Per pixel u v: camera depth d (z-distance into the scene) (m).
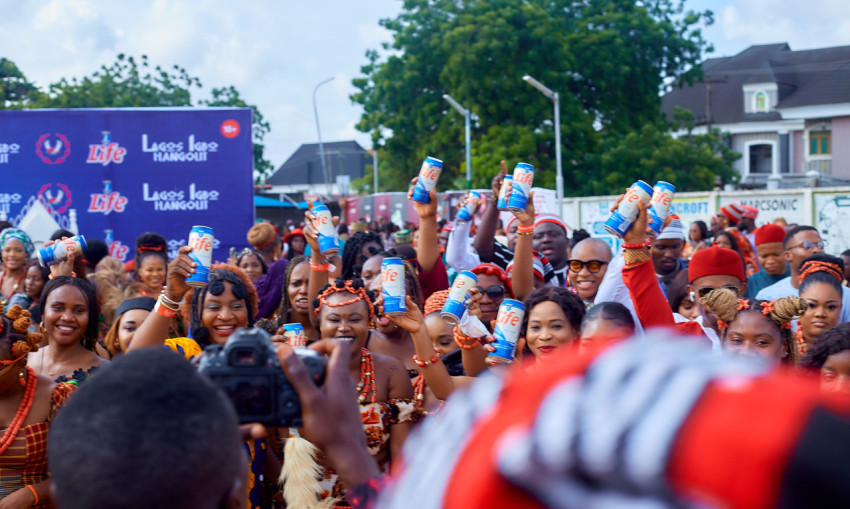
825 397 0.72
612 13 39.62
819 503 0.67
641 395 0.76
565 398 0.81
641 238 3.92
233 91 49.03
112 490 1.34
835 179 39.91
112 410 1.39
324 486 3.38
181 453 1.37
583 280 5.72
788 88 55.69
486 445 0.84
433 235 6.00
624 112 39.75
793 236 6.95
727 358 0.81
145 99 43.78
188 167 11.34
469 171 33.72
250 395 1.79
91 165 11.25
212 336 4.51
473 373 4.06
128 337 5.07
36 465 3.65
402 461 1.06
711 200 22.05
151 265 6.71
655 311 3.89
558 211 24.84
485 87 35.84
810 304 5.12
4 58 38.28
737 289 5.20
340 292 4.02
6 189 11.17
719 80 52.75
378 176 59.06
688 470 0.71
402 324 3.78
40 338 3.57
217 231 11.37
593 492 0.75
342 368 1.81
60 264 5.46
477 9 36.75
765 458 0.68
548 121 36.84
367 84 41.03
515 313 4.10
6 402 3.62
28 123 11.16
